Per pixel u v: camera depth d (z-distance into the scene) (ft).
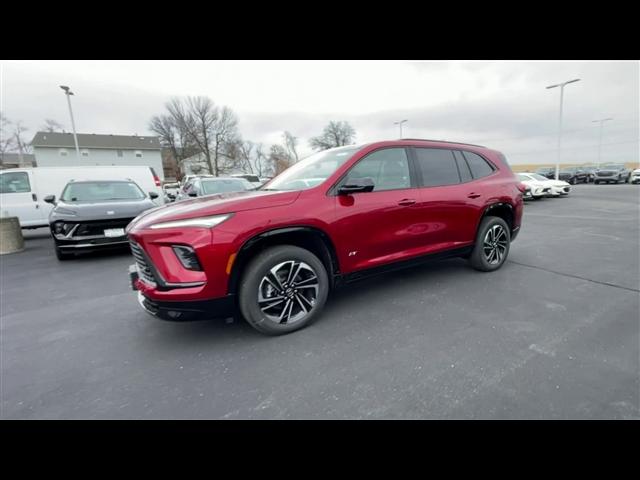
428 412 5.90
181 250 7.66
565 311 9.91
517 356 7.54
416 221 10.88
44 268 17.48
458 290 11.84
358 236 9.59
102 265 17.92
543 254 17.13
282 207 8.39
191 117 151.94
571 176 97.35
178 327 9.61
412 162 11.09
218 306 7.97
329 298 11.37
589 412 5.77
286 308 8.75
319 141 176.45
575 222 28.58
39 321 10.45
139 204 19.63
